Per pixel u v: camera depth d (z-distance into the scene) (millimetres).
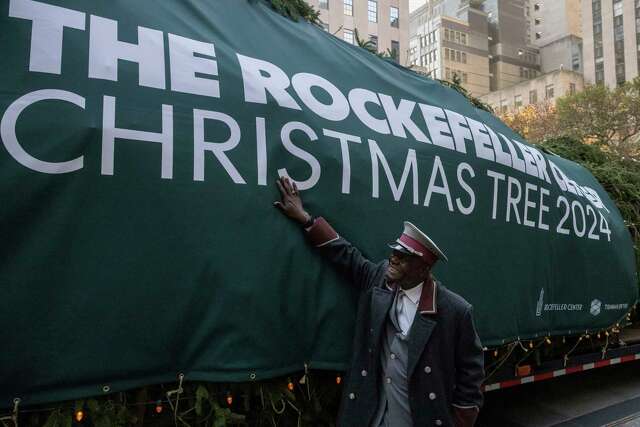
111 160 2066
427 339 2256
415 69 3988
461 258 3174
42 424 1962
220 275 2238
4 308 1821
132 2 2398
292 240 2492
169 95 2273
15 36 2012
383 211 2857
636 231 5613
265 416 2508
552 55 88188
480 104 4305
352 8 39281
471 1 84375
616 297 4668
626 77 63906
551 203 4109
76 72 2084
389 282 2387
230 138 2387
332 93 2912
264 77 2635
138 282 2059
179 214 2180
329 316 2574
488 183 3498
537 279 3773
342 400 2473
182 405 2248
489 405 5285
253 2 2988
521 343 3732
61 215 1945
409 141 3123
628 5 63781
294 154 2582
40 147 1937
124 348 2008
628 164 6773
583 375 6418
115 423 2031
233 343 2246
